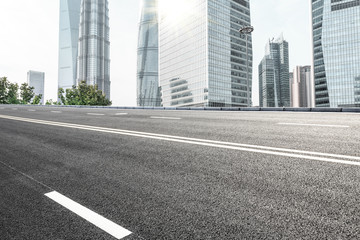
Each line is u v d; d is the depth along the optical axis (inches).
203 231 74.0
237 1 5369.1
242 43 5433.1
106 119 448.5
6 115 610.5
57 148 210.5
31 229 82.2
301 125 275.7
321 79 5265.8
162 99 6304.1
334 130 232.7
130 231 76.9
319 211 82.0
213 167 135.0
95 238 74.3
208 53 4682.6
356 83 4741.6
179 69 5565.9
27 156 187.3
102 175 133.6
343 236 68.1
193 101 5064.0
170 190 107.3
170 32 5930.1
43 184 125.3
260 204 89.2
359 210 81.4
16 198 109.0
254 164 136.2
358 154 146.3
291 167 127.8
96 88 3233.3
